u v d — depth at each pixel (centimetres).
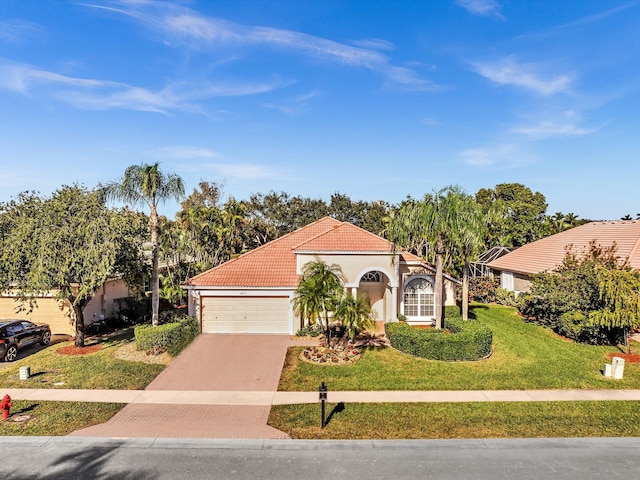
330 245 2370
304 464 1027
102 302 2664
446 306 2675
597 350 2020
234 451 1092
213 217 4066
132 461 1038
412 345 1928
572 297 2178
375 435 1192
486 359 1883
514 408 1387
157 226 2142
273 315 2366
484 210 2312
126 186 2039
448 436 1188
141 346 1989
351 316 1919
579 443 1150
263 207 6303
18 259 1836
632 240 2792
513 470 1009
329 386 1585
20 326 2128
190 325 2238
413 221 2022
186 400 1450
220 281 2372
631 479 973
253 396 1488
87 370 1742
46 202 1992
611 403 1435
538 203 5894
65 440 1144
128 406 1395
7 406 1290
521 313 2802
